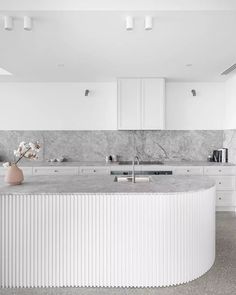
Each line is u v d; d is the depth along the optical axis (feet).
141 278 8.91
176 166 17.74
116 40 11.33
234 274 9.66
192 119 19.83
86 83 19.69
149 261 8.88
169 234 8.91
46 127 19.79
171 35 10.75
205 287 8.85
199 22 9.48
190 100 19.77
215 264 10.41
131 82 18.22
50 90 19.70
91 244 8.93
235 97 17.66
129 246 8.88
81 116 19.77
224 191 17.80
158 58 13.89
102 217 8.86
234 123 17.92
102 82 19.66
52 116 19.76
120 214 8.84
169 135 19.81
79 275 8.99
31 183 10.34
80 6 8.46
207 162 18.98
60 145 19.84
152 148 19.83
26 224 8.93
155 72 16.85
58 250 8.95
